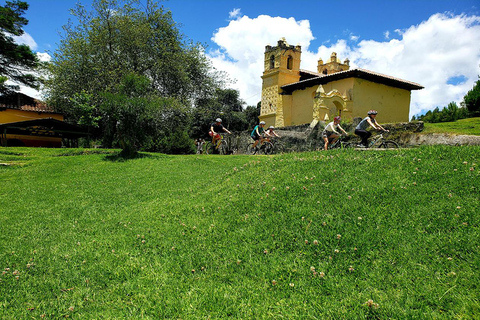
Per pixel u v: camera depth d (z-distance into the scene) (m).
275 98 26.86
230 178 7.90
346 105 21.14
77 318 3.29
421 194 4.58
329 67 32.66
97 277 4.12
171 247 4.74
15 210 8.08
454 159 5.55
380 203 4.61
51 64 27.02
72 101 25.64
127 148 15.73
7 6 31.03
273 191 5.86
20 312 3.44
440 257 3.32
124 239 5.30
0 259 4.90
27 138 30.28
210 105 31.70
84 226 6.53
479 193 4.24
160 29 28.52
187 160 14.34
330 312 2.87
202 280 3.77
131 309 3.33
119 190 9.68
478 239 3.38
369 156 6.75
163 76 27.50
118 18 26.08
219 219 5.41
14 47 30.77
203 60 30.48
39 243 5.65
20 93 33.38
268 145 16.09
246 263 3.97
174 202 7.18
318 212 4.71
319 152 8.17
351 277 3.35
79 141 34.38
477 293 2.73
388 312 2.74
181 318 3.06
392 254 3.53
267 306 3.11
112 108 15.09
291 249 4.09
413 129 12.25
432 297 2.82
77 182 11.15
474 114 22.95
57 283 4.06
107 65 25.94
